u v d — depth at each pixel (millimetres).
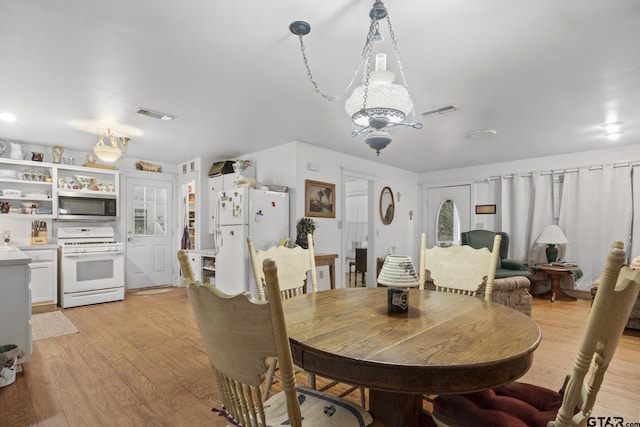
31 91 2846
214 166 5605
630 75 2549
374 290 1909
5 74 2533
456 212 6457
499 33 2018
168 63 2396
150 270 5793
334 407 1168
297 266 2148
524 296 3652
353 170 5410
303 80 2674
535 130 3943
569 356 2748
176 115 3469
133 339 3158
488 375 907
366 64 2408
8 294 2447
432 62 2371
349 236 8453
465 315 1355
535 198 5402
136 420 1864
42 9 1790
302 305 1535
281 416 1102
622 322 831
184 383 2289
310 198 4695
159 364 2592
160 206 5957
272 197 4391
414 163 6008
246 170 5125
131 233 5586
